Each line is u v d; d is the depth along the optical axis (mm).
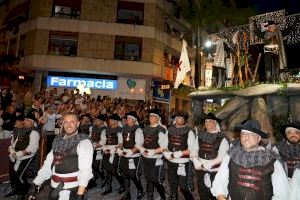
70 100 10672
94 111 10133
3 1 27703
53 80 22781
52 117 8844
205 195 5211
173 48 25781
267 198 3088
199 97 12312
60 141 3881
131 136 6746
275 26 9938
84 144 3762
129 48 23469
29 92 10016
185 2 24594
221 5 23844
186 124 6375
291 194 3188
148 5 23625
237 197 3213
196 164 5191
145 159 6336
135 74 22812
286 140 4641
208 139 5238
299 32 10422
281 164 3170
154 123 6574
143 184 8398
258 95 9641
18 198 6176
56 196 3510
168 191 7449
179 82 13461
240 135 3393
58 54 22578
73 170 3723
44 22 22547
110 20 23109
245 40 11188
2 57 23312
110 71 22594
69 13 23344
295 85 9023
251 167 3182
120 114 9805
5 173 7715
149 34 23250
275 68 9914
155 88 24609
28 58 22375
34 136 6133
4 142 7734
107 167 7414
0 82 23266
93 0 23062
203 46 21547
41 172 3936
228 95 11055
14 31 24875
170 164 6023
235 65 11812
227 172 3396
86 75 23141
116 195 7195
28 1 24234
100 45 22750
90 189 7727
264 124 9117
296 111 9070
